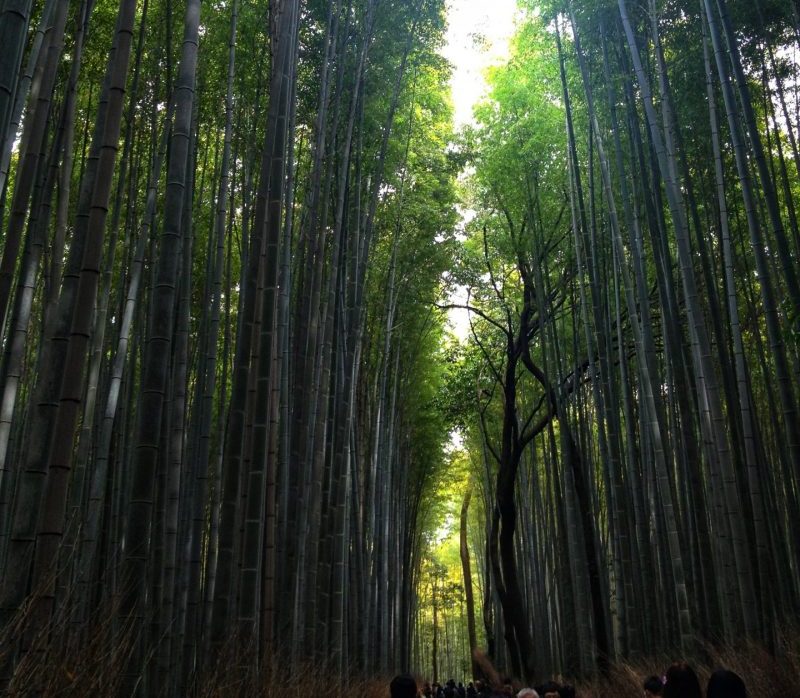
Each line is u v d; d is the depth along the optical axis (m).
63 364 2.86
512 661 11.41
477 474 20.31
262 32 7.68
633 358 10.53
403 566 17.78
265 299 4.95
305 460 6.54
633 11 8.04
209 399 5.59
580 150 10.18
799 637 5.06
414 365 15.91
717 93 7.84
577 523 10.09
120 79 2.90
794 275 5.71
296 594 5.89
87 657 2.41
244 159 7.76
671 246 9.57
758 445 7.57
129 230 7.31
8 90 2.49
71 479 6.71
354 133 8.78
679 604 6.57
